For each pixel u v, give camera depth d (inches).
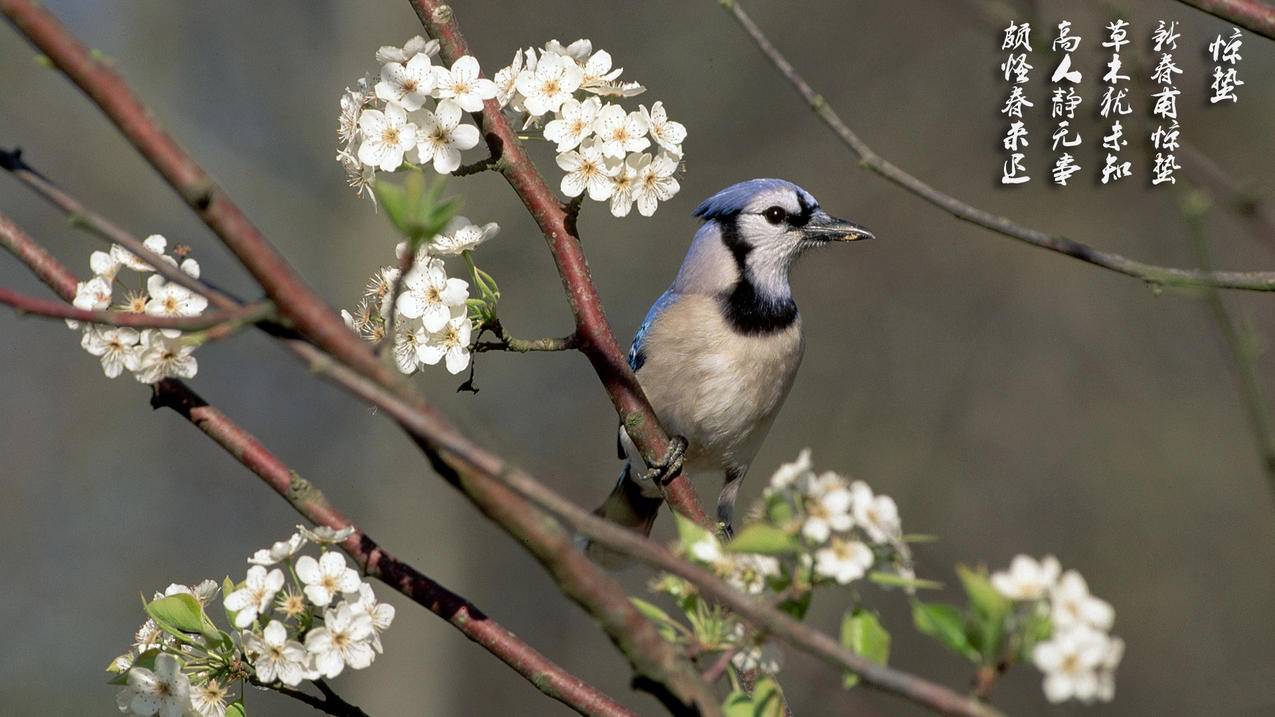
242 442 147.6
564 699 148.7
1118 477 559.5
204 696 141.3
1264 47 465.7
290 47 629.9
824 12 620.7
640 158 180.9
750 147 619.8
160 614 142.1
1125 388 571.5
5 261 590.9
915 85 610.9
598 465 614.9
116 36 600.4
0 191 573.6
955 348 592.7
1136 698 515.8
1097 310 582.9
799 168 614.5
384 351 99.9
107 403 606.5
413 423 94.8
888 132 610.5
